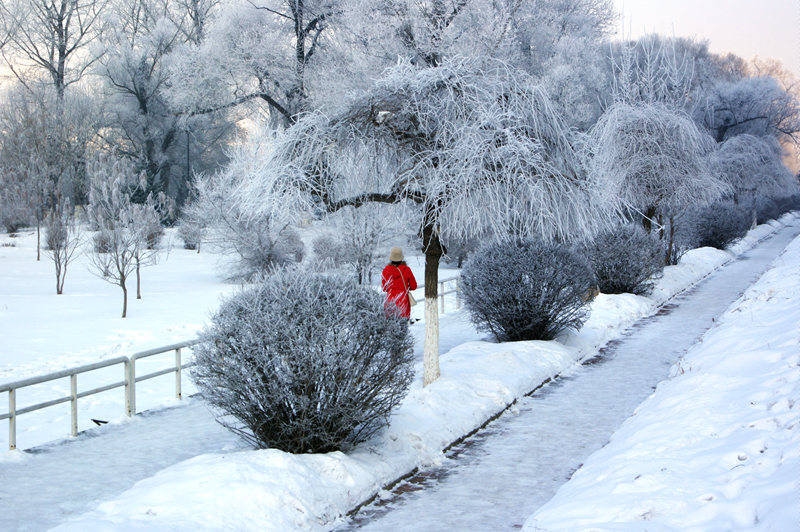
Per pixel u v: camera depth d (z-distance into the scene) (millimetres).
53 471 6969
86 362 13555
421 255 36969
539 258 13000
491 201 9062
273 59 36594
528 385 10250
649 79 26156
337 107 9742
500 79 9828
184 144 61875
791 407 6297
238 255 31156
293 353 6613
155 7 59938
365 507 6188
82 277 30531
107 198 22609
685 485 5105
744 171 42812
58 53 59719
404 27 30938
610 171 23094
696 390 8078
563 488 6094
